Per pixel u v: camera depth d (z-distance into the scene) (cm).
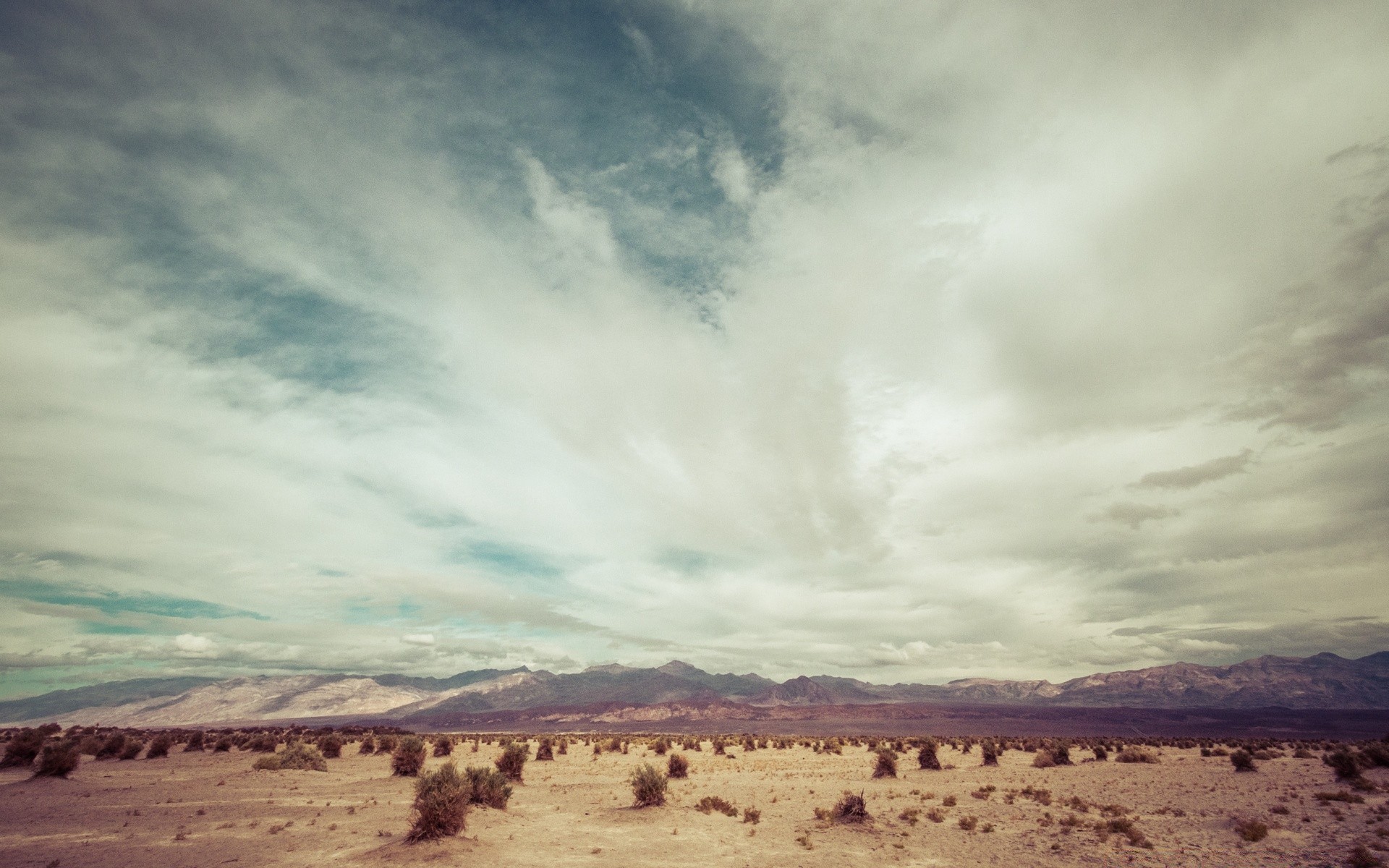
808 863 1891
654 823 2455
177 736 6456
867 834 2327
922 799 3306
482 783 2722
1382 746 3884
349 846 1956
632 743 9244
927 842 2178
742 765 5569
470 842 1953
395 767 3819
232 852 1866
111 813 2444
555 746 8269
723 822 2547
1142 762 5291
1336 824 2142
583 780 4266
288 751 4538
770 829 2447
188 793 3027
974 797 3328
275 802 2819
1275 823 2216
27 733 4312
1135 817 2541
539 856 1903
